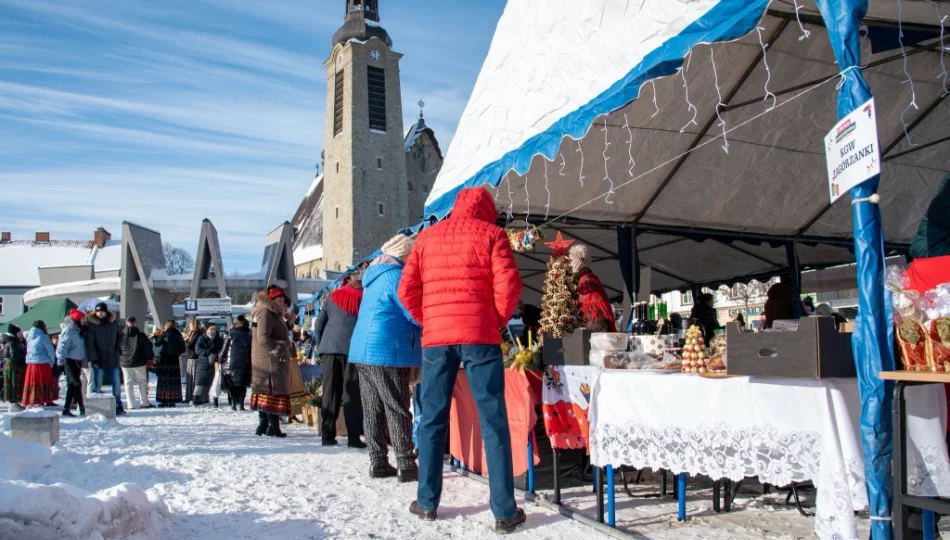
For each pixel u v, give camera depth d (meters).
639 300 5.07
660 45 3.39
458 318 3.77
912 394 2.33
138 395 17.48
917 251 3.34
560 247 4.52
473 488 4.70
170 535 3.49
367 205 61.19
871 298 2.31
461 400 5.33
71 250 68.44
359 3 65.06
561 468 5.30
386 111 63.59
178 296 43.09
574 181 6.70
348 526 3.66
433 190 6.32
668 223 8.17
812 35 4.62
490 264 3.82
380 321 5.01
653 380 3.26
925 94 5.45
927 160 6.64
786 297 5.83
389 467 5.12
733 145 6.24
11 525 2.79
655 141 6.01
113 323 11.78
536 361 4.34
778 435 2.70
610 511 3.54
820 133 6.14
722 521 3.65
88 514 3.01
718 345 3.41
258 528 3.63
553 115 4.36
